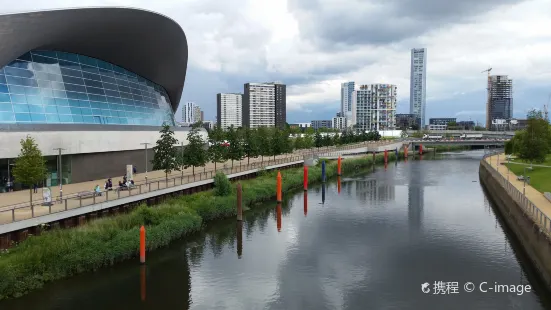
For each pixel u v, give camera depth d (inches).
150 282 1173.1
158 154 1913.1
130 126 2271.2
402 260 1392.7
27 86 1895.9
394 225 1825.8
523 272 1290.6
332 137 5551.2
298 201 2326.5
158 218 1486.2
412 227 1796.3
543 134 2810.0
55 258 1107.9
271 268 1310.3
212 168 2600.9
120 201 1471.5
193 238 1576.0
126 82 2610.7
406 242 1584.6
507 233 1706.4
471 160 4857.3
